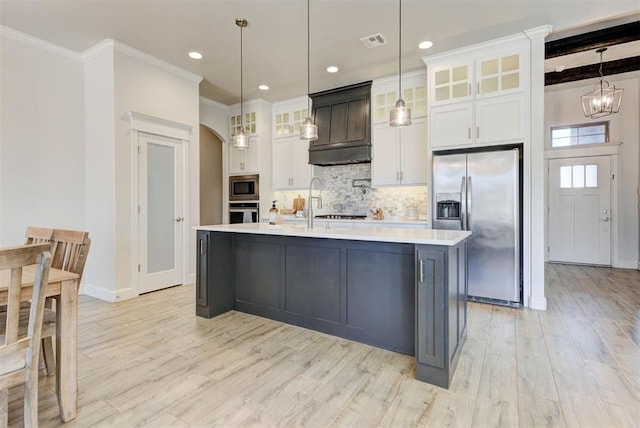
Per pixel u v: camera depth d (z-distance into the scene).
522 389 1.97
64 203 3.89
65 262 2.05
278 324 3.05
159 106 4.17
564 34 3.78
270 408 1.79
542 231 3.46
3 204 3.44
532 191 3.52
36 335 1.43
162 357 2.38
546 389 1.96
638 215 5.50
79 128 4.01
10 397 1.88
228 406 1.81
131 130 3.88
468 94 3.82
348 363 2.30
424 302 2.06
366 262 2.60
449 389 1.97
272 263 3.15
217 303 3.28
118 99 3.75
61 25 3.35
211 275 3.22
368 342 2.60
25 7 3.01
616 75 5.33
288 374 2.15
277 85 5.09
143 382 2.05
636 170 5.52
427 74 4.12
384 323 2.53
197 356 2.40
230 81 4.90
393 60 4.21
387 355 2.43
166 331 2.88
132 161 3.90
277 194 6.26
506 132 3.62
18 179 3.54
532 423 1.66
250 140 5.84
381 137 4.92
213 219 7.27
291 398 1.88
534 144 3.50
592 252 5.89
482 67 3.76
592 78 5.05
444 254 2.00
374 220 4.77
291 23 3.31
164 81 4.23
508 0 2.93
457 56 3.89
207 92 5.39
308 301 2.92
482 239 3.66
